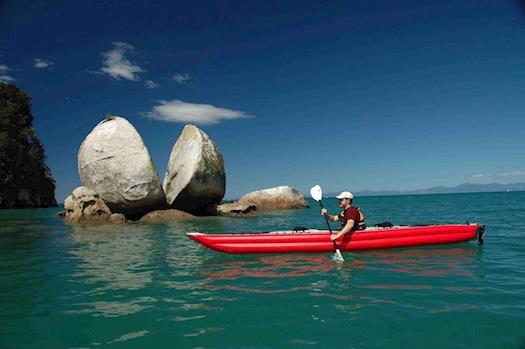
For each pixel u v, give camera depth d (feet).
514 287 18.34
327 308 15.80
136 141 64.69
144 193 63.77
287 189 102.68
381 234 28.78
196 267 24.95
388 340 12.55
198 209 74.33
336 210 102.53
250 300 17.21
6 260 29.60
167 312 15.87
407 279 20.25
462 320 14.14
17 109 152.66
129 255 30.48
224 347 12.32
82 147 67.21
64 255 31.37
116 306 16.90
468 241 30.37
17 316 15.94
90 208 62.28
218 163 72.38
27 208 155.63
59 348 12.72
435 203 142.72
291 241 28.50
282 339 12.82
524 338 12.56
